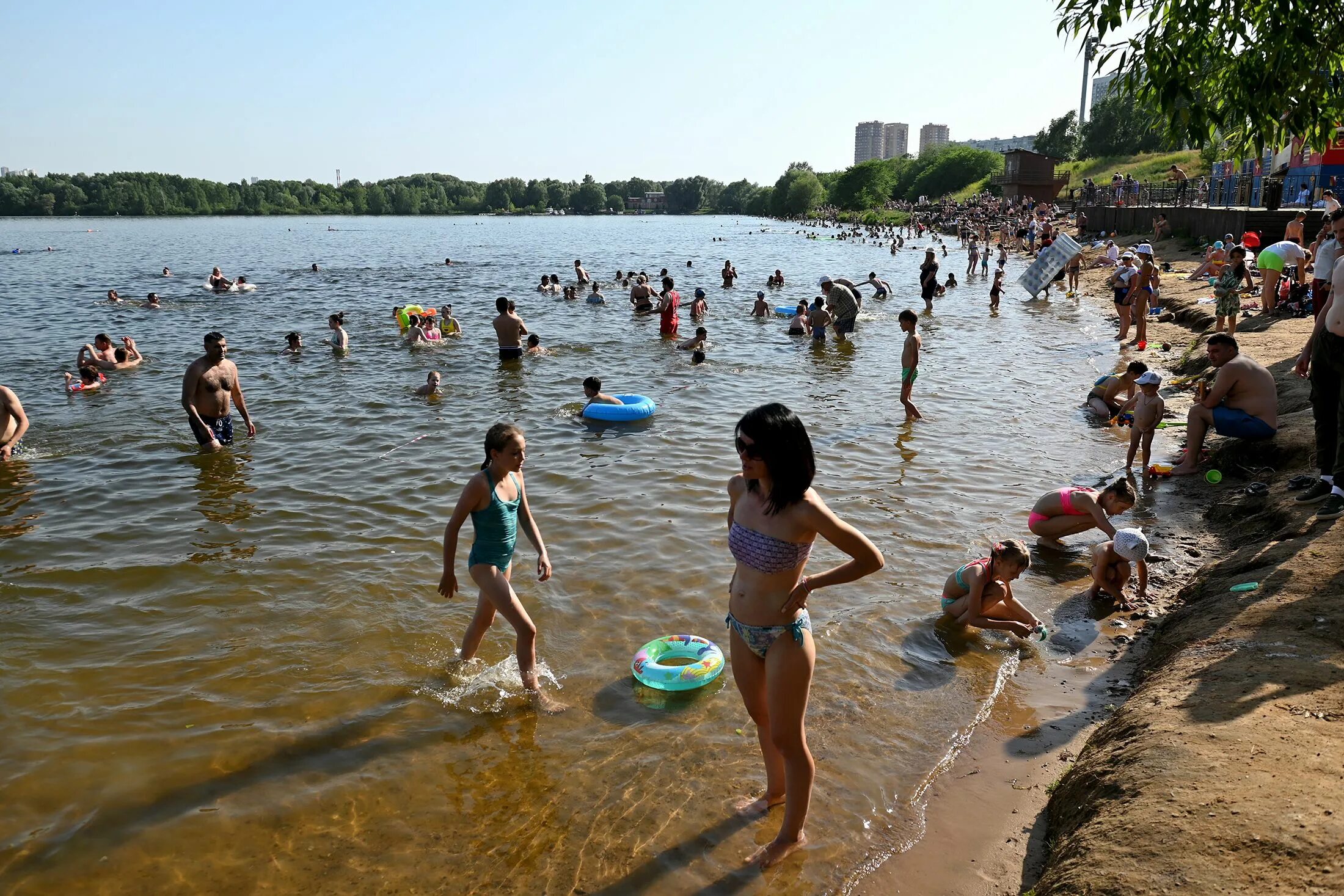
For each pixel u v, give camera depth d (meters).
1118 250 34.25
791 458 3.78
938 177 104.62
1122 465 10.27
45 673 5.80
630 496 9.32
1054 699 5.61
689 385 15.16
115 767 4.83
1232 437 9.45
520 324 17.14
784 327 22.06
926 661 6.10
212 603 6.84
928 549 7.96
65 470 10.34
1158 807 3.68
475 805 4.58
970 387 14.80
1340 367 6.92
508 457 5.47
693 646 5.99
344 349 18.27
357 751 5.01
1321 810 3.41
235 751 4.99
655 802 4.60
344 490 9.55
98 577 7.32
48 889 3.97
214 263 47.41
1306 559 6.13
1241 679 4.71
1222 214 27.38
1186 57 6.73
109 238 86.06
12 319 23.91
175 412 13.15
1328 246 12.54
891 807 4.56
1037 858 4.10
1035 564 7.71
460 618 6.61
